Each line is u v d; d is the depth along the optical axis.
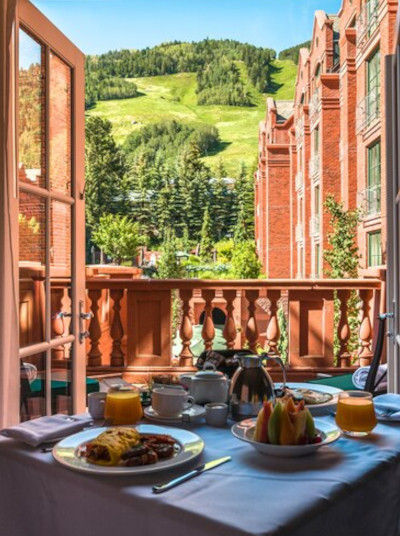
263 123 42.12
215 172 63.03
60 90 2.88
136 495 1.13
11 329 2.29
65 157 2.94
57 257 2.84
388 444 1.47
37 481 1.33
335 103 20.14
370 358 4.60
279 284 4.44
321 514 1.09
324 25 21.42
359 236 15.74
